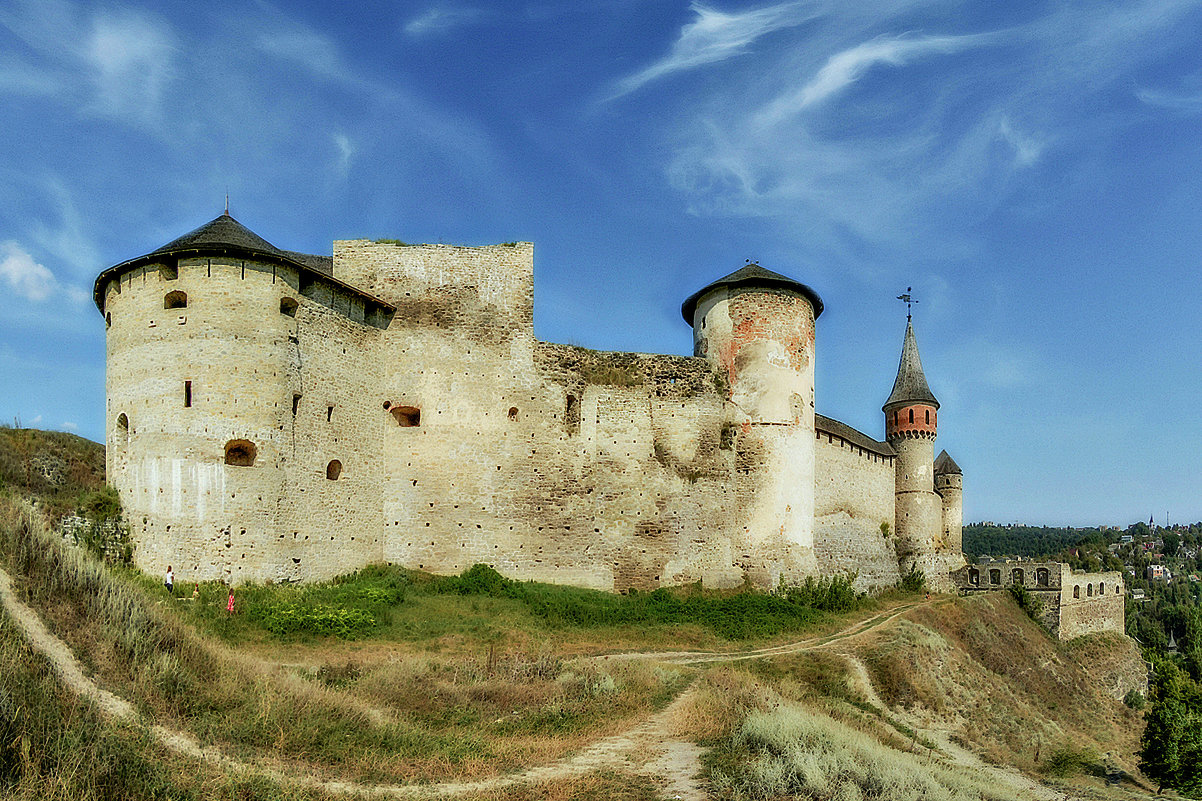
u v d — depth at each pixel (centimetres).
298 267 2220
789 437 2947
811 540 2986
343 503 2375
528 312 2767
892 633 2602
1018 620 4019
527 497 2662
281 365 2172
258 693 1141
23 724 805
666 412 2900
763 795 965
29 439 2517
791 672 2019
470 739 1152
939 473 4962
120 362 2156
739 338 3009
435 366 2648
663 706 1441
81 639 1073
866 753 1170
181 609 1770
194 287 2091
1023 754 2155
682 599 2659
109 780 775
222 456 2030
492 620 2125
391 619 1978
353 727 1120
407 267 2689
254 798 840
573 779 1009
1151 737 2391
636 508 2773
